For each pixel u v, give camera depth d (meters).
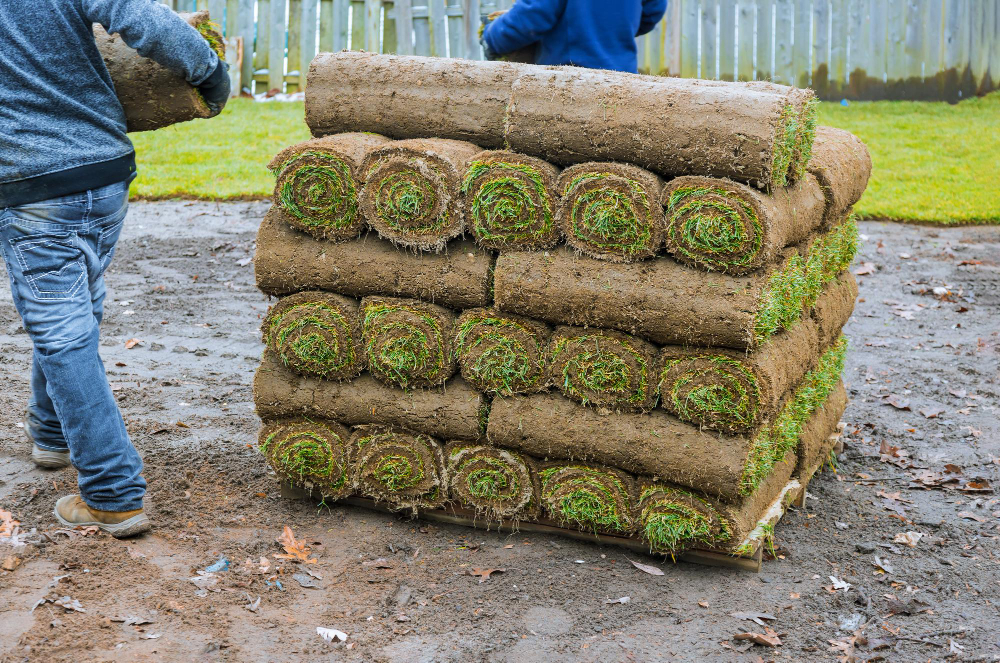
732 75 12.91
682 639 3.07
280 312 3.66
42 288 3.27
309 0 13.30
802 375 3.77
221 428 4.64
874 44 12.94
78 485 3.64
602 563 3.53
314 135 3.82
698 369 3.29
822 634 3.13
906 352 6.10
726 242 3.13
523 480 3.59
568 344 3.41
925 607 3.31
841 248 4.39
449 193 3.38
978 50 13.14
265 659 2.86
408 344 3.53
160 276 7.25
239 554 3.46
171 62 3.25
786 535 3.83
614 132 3.24
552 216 3.33
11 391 4.92
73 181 3.22
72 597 3.04
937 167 10.15
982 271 7.58
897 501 4.16
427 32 13.19
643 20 5.06
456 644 3.00
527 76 3.36
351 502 3.89
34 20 3.14
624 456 3.43
